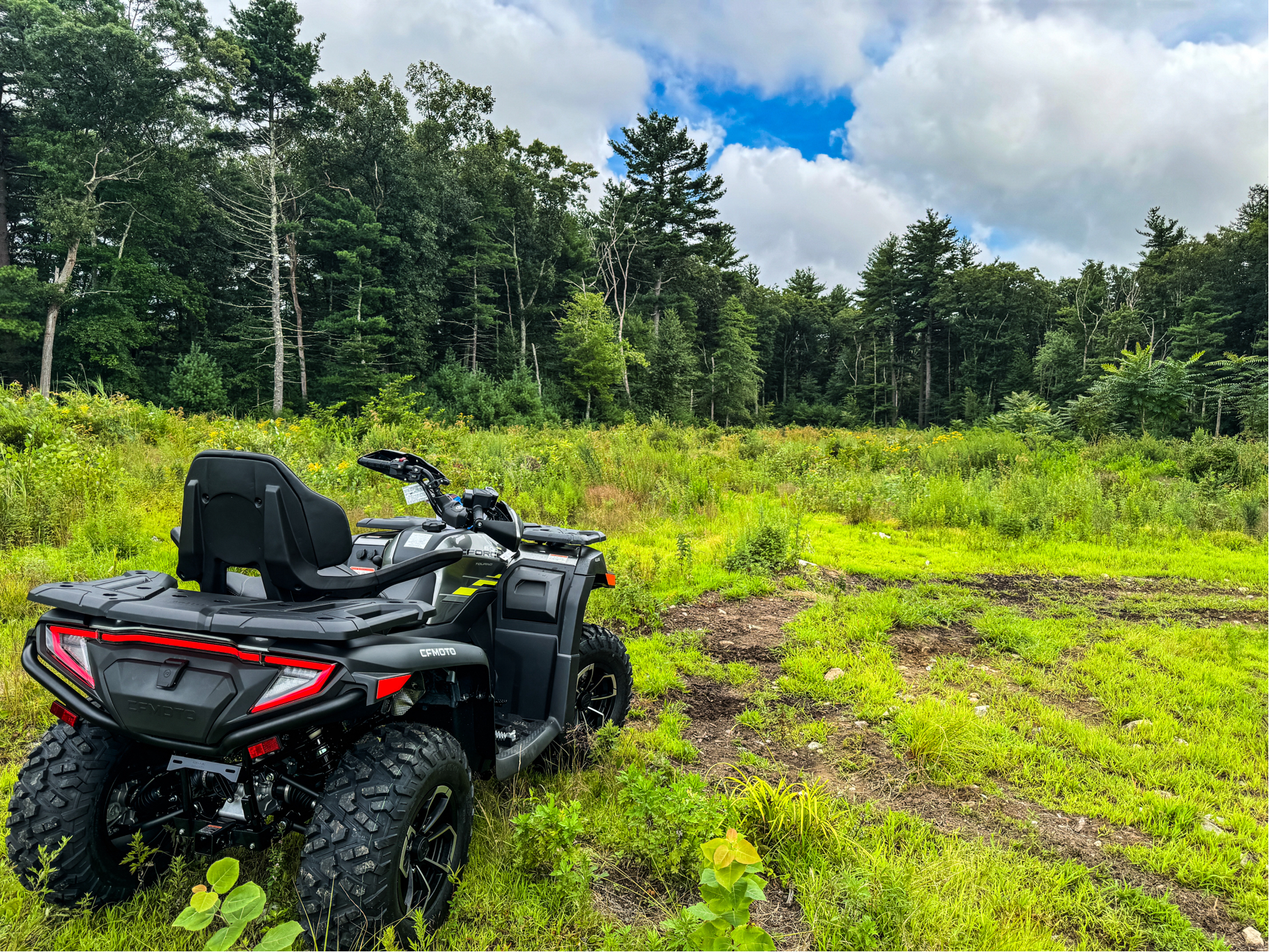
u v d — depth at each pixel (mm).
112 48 35594
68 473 7992
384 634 2244
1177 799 3381
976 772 3656
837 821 3045
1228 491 13352
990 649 5574
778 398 88062
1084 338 66312
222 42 38219
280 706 1929
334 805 2066
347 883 1987
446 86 55250
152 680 1984
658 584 7105
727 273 71500
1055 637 5930
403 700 2322
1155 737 4129
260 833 2211
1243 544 10141
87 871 2266
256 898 1658
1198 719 4371
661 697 4512
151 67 36688
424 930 2186
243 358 41469
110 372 36188
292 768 2342
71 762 2244
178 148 40406
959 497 11664
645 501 11008
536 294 57094
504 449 14586
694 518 10352
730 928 1859
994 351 76062
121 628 2045
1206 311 58062
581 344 48844
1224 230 67000
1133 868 2938
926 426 74562
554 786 3240
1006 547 9586
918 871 2744
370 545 2934
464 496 3254
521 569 3318
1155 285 67688
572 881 2447
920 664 5316
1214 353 54562
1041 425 24656
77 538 6809
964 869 2773
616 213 62500
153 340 38125
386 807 2053
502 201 54531
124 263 36844
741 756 3779
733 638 5793
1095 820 3307
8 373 34781
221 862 1688
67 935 2223
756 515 10305
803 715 4348
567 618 3258
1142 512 11391
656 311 64312
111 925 2287
